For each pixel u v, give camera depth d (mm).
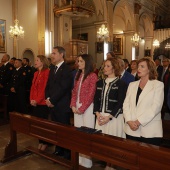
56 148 3465
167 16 19875
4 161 3223
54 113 3363
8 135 4504
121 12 14039
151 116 2293
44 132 2949
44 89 3611
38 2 8805
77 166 2719
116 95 2740
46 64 3746
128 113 2459
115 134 2721
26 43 9695
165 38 16828
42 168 3096
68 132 2650
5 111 5465
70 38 9672
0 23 9422
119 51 14828
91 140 2434
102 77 3432
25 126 3188
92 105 3004
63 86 3213
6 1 9664
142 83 2492
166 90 3998
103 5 11375
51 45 8906
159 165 1916
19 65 5703
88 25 12352
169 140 3385
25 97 5820
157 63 7105
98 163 3252
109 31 11711
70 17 9633
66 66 3322
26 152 3506
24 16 9695
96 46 12023
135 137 2438
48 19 8883
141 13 15406
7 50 9734
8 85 5840
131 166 2125
